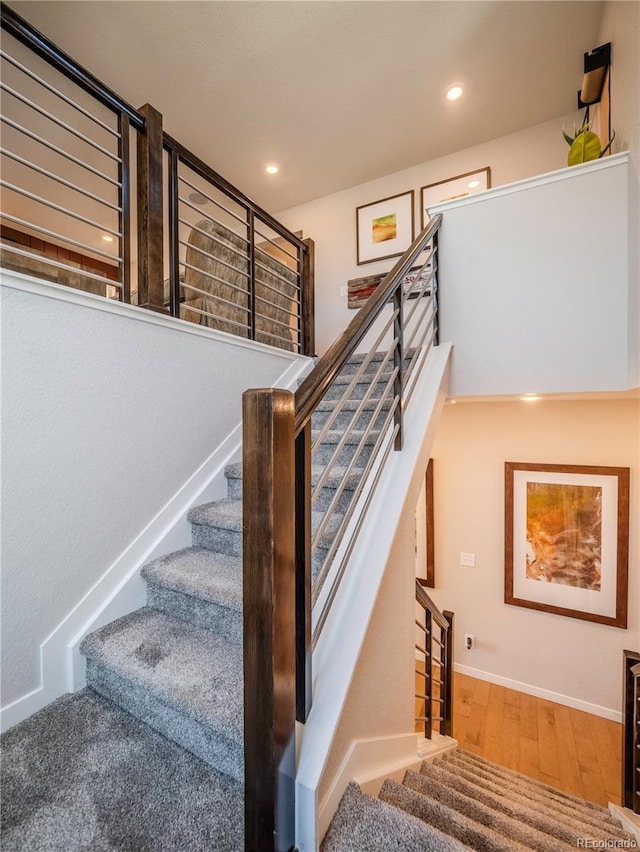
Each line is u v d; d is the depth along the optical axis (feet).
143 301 5.39
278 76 8.67
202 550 5.60
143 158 5.41
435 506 12.20
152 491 5.37
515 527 11.05
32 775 3.19
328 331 13.51
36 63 8.09
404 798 3.78
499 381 6.68
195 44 7.86
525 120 10.16
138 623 4.61
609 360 5.90
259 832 2.50
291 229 14.24
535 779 8.09
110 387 4.83
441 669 9.14
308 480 2.89
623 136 6.34
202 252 6.85
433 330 7.13
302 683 2.95
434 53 8.13
